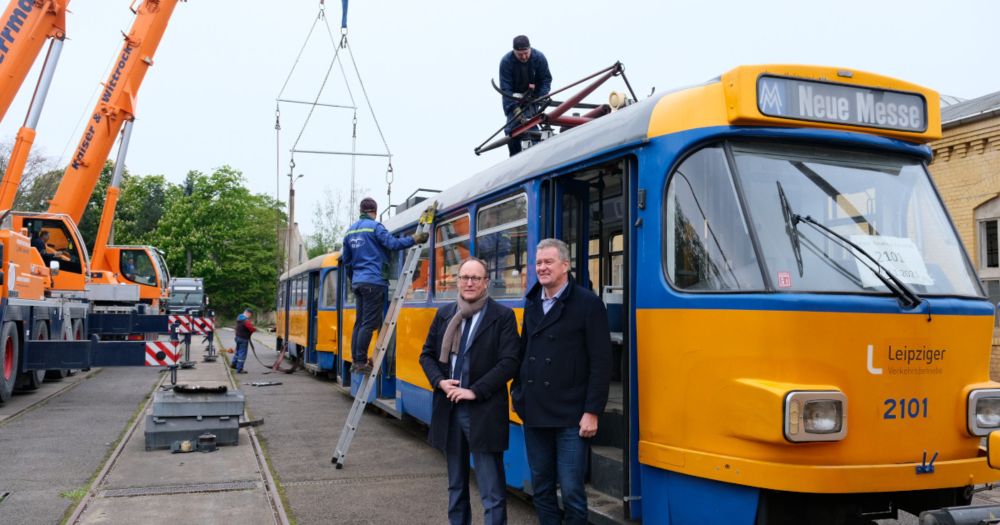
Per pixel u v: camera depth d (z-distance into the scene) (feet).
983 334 15.78
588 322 15.47
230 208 214.48
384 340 26.81
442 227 28.60
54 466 26.17
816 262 14.93
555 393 15.51
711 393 14.79
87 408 40.47
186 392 29.81
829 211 15.62
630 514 16.31
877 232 15.90
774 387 13.76
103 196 206.18
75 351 43.91
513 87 32.30
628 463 16.62
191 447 29.07
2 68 49.90
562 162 19.60
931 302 15.06
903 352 14.61
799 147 15.96
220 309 217.77
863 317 14.35
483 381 15.87
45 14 51.34
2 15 50.34
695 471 14.90
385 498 22.59
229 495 22.58
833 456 13.97
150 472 25.43
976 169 36.99
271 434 33.30
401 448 30.35
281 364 73.36
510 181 22.40
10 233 41.52
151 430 29.07
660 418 15.78
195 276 211.00
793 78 15.62
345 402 44.75
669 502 15.64
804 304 14.12
